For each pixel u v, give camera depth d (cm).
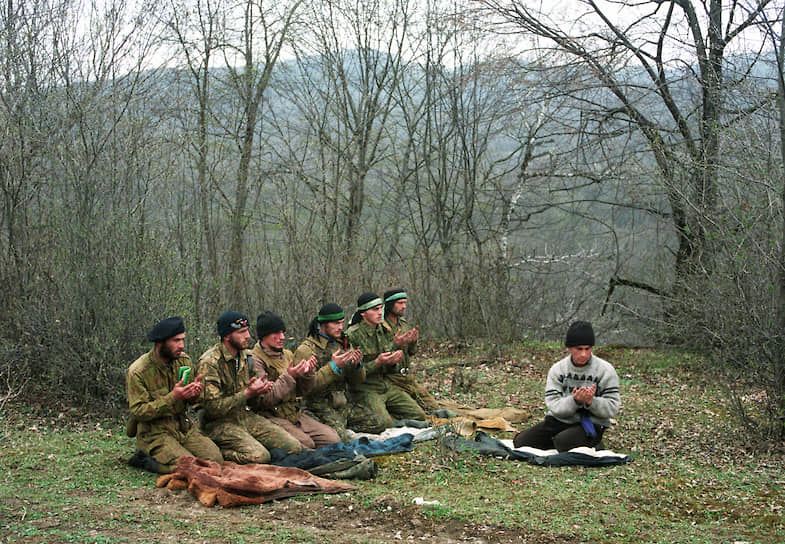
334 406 825
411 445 760
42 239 1004
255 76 1741
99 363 920
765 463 725
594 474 685
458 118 1866
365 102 1897
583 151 1616
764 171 816
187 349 954
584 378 749
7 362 950
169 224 1030
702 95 1375
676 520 562
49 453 727
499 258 1531
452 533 523
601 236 2280
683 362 1338
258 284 1277
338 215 1844
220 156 1575
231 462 673
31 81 1039
